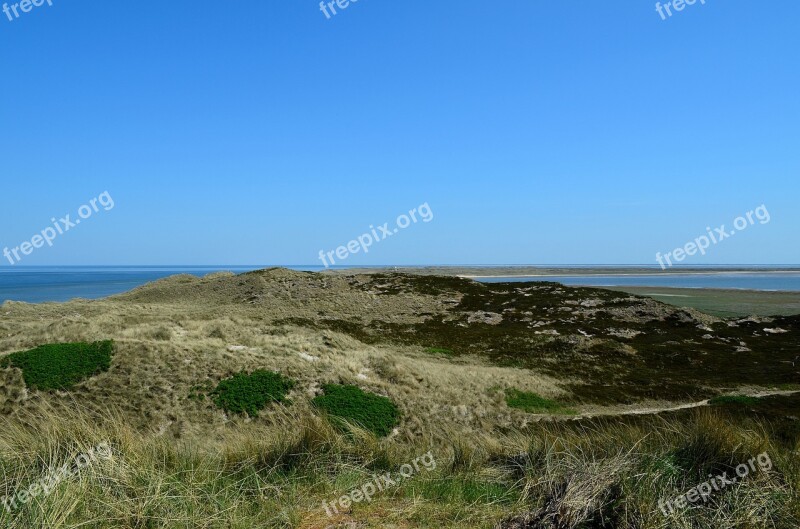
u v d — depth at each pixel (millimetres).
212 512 5047
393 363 22094
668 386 26750
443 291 56406
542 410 21500
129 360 16250
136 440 6359
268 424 14875
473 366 30234
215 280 64000
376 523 5145
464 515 5375
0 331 23422
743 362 33344
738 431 7023
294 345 21609
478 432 17141
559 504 5117
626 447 6715
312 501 5672
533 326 44438
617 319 46500
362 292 55156
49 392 14172
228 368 17172
